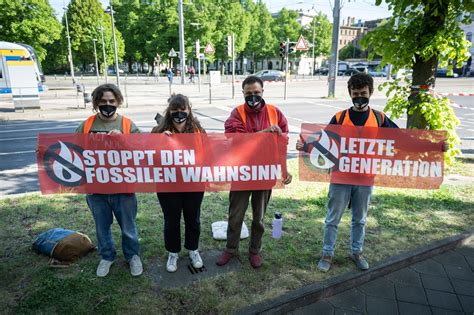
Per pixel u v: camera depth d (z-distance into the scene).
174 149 3.33
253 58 66.06
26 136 10.60
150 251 3.69
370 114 3.48
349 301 3.11
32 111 15.45
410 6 5.18
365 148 3.56
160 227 4.23
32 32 27.50
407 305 3.06
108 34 50.12
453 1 4.72
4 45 18.89
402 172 3.67
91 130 3.24
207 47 23.42
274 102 18.73
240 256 3.64
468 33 36.53
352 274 3.32
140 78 46.47
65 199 5.07
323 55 70.31
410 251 3.72
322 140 3.56
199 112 15.23
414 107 5.69
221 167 3.41
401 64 5.50
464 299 3.15
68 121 13.50
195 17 45.88
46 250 3.48
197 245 3.43
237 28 50.66
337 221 3.38
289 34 64.50
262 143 3.38
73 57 55.53
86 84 33.25
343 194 3.30
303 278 3.26
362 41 5.62
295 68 73.69
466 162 7.05
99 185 3.31
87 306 2.86
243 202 3.39
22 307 2.83
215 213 4.68
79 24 52.06
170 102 3.28
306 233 4.12
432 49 5.08
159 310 2.82
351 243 3.52
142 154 3.29
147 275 3.29
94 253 3.65
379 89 6.30
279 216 3.96
